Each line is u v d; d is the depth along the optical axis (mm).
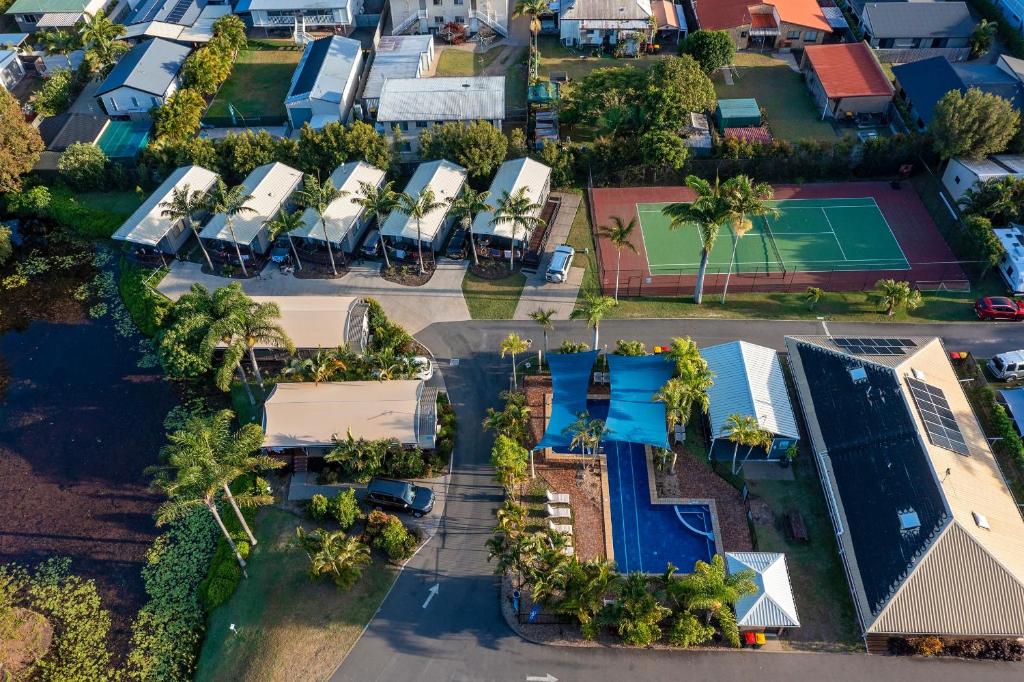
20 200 100250
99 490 70000
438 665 55969
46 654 59312
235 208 85875
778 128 109500
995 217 88188
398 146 104500
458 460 69625
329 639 57469
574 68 124500
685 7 139875
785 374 75500
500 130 103875
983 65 109438
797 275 87125
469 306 85312
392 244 92000
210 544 65875
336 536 59031
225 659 57188
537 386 75812
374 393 70250
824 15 128875
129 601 62312
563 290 86875
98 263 95438
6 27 138625
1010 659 54219
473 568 61781
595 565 56281
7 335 85812
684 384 65625
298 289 87938
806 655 55312
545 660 56000
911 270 86938
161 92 113000
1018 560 55625
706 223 75000
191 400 77500
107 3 142000
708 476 67250
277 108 117125
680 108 97562
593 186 101875
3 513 68062
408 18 132250
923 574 54500
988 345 77750
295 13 130500
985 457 63594
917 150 97750
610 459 69562
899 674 54031
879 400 65812
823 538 62250
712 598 52438
